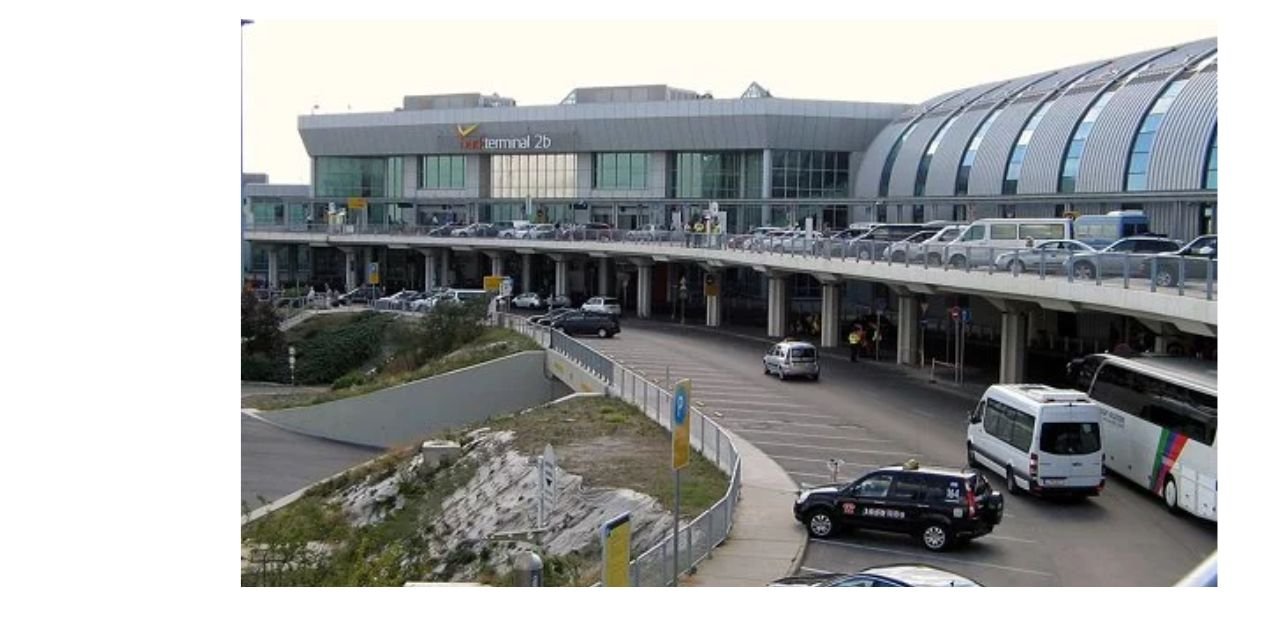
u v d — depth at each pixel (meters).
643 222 108.00
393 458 46.09
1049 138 75.38
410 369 74.25
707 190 105.75
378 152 119.00
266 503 45.84
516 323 72.00
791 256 67.25
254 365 82.81
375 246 116.75
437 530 38.72
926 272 50.12
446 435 47.66
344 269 122.62
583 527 33.59
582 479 36.78
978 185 82.06
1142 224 55.31
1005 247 47.22
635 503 33.38
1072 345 62.25
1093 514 31.42
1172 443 31.36
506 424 46.81
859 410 46.94
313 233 113.94
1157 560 27.14
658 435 42.34
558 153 111.38
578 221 110.50
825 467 36.34
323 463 55.81
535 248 100.00
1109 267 36.75
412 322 83.38
